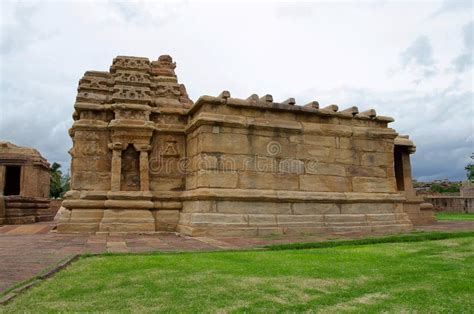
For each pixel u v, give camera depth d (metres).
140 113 15.97
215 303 4.62
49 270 6.40
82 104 15.81
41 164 26.78
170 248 9.81
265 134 14.96
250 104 14.77
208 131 14.19
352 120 16.67
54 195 62.38
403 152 20.48
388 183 16.84
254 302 4.69
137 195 15.20
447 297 5.01
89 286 5.45
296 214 14.72
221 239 12.07
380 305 4.63
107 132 15.95
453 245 10.23
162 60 18.17
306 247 10.11
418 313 4.33
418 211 19.98
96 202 15.07
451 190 52.81
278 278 6.02
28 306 4.48
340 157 16.06
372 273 6.50
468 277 6.23
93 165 15.64
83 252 8.80
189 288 5.35
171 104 16.88
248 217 13.83
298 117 15.67
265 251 9.23
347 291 5.30
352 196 15.68
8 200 21.88
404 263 7.50
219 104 14.51
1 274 6.34
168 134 16.34
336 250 9.40
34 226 17.94
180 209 15.66
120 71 16.81
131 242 11.34
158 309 4.37
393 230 15.55
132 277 6.02
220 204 13.79
